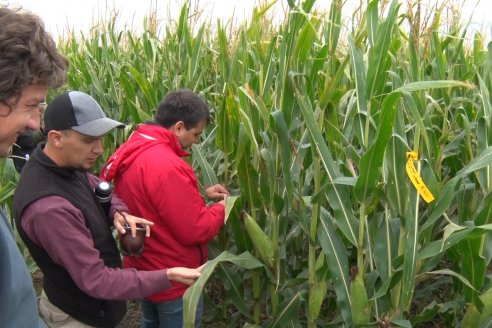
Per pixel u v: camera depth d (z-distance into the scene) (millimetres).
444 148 2842
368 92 1960
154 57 4598
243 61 3025
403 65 2557
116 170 2348
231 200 2166
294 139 2355
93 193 2051
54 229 1742
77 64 6438
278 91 2449
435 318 3352
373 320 2232
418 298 3125
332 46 2229
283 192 2504
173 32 5234
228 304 3537
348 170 2367
